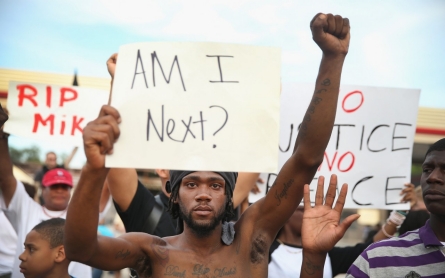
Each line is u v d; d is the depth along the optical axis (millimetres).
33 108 4504
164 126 2330
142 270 2555
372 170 4316
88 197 2240
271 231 2650
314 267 2490
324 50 2492
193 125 2342
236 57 2404
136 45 2408
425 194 2887
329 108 2500
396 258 2830
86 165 2232
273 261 4043
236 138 2344
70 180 5070
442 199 2814
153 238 2580
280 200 2600
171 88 2365
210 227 2447
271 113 2373
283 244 4133
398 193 4332
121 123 2322
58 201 4977
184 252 2531
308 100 4301
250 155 2338
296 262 4027
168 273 2484
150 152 2305
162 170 3555
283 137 4285
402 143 4359
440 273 2742
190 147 2322
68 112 4531
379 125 4352
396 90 4387
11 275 4793
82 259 2340
